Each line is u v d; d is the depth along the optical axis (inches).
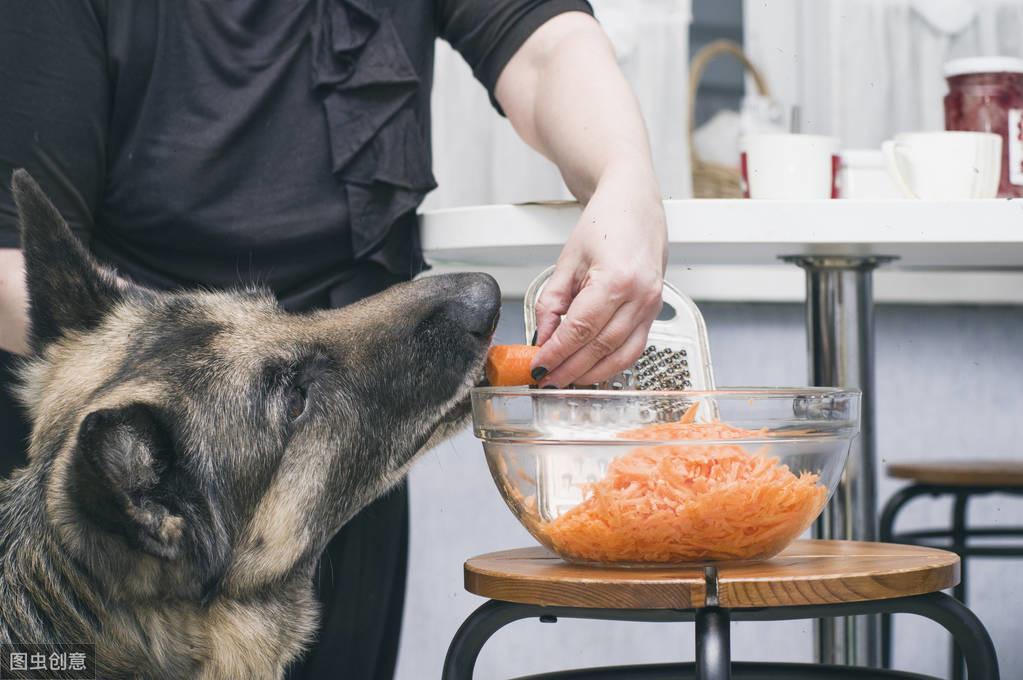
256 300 66.2
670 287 57.4
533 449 46.4
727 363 119.3
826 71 123.9
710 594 40.4
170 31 66.6
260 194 68.9
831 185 71.7
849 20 123.2
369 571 73.9
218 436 58.6
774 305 119.8
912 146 70.7
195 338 61.3
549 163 116.4
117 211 68.6
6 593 56.0
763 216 64.7
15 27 61.9
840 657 76.3
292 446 61.4
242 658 60.5
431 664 115.6
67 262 64.0
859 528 77.4
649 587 40.7
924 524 124.5
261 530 60.3
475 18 74.1
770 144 70.3
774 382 120.0
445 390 64.4
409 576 115.5
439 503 115.8
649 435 44.5
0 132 62.4
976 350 123.7
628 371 56.3
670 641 117.0
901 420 123.0
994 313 123.6
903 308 122.6
